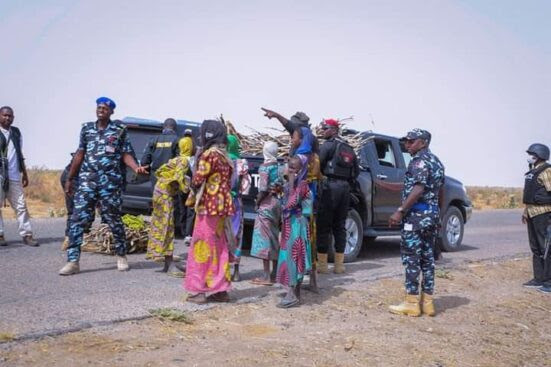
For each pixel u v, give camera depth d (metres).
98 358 4.85
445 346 6.10
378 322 6.65
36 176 25.86
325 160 8.73
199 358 5.05
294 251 6.80
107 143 7.89
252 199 9.90
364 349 5.71
